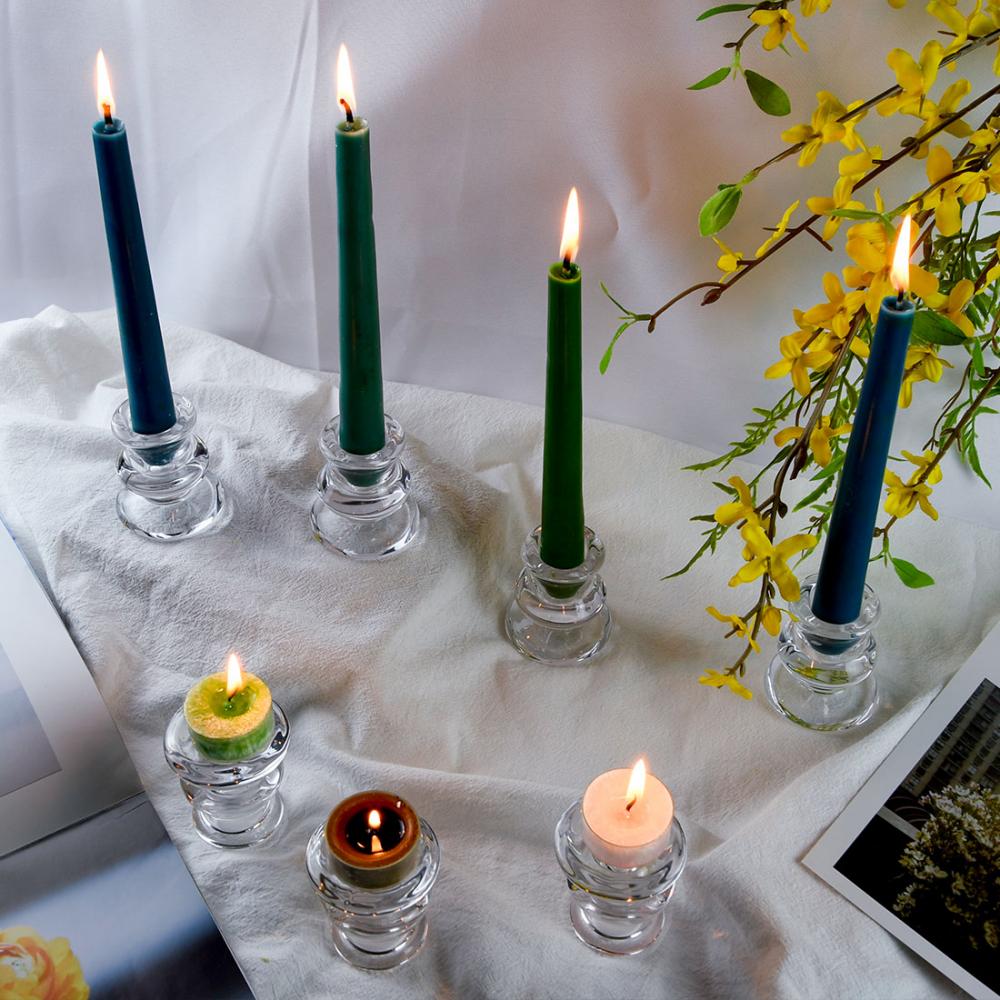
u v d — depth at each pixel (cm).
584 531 107
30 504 111
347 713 105
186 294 128
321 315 126
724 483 118
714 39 106
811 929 96
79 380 121
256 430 116
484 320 121
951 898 97
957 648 108
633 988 96
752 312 115
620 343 119
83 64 121
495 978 96
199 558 109
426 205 117
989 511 116
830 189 109
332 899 93
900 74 95
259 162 121
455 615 109
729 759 104
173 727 99
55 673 105
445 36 111
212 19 116
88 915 97
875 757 102
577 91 110
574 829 96
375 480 110
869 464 95
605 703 107
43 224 128
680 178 111
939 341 94
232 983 95
